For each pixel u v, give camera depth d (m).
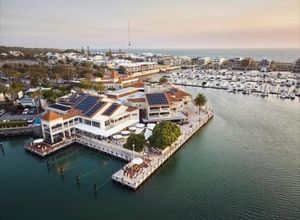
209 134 96.00
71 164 75.56
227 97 160.50
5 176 69.31
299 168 70.44
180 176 67.44
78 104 102.25
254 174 67.69
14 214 53.56
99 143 83.94
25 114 114.38
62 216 52.78
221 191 60.44
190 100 135.00
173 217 51.81
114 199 58.12
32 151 81.94
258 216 51.84
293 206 54.72
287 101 148.38
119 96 123.38
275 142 88.25
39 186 64.19
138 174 64.94
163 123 80.75
